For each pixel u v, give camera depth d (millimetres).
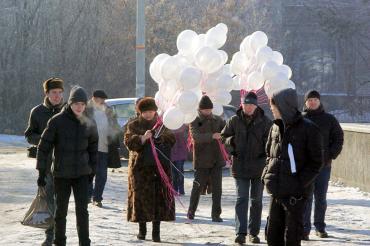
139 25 28484
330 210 19641
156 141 14516
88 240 12836
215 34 15117
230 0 67875
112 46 66062
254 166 14672
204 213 19219
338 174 25625
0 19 67375
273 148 11289
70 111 12688
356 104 88000
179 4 68000
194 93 13961
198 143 17531
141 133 14508
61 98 13781
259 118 14766
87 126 12758
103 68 65812
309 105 15273
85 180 12797
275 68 15039
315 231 16000
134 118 14781
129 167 14750
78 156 12656
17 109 65625
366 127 24391
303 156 11102
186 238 15273
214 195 17656
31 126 13703
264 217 18672
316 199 15547
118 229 16141
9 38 66438
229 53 66375
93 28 66250
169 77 14172
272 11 88438
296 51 90375
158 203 14562
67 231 15508
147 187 14531
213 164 17547
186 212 19297
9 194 21844
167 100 14305
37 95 66062
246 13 77625
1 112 65438
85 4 66562
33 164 31406
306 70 91688
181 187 22328
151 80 62750
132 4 66250
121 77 65688
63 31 66312
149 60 63031
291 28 89750
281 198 11109
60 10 66562
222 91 14773
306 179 11031
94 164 12891
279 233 11320
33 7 67062
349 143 24688
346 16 86250
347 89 89312
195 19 66562
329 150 15219
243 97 15898
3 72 65812
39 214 13391
